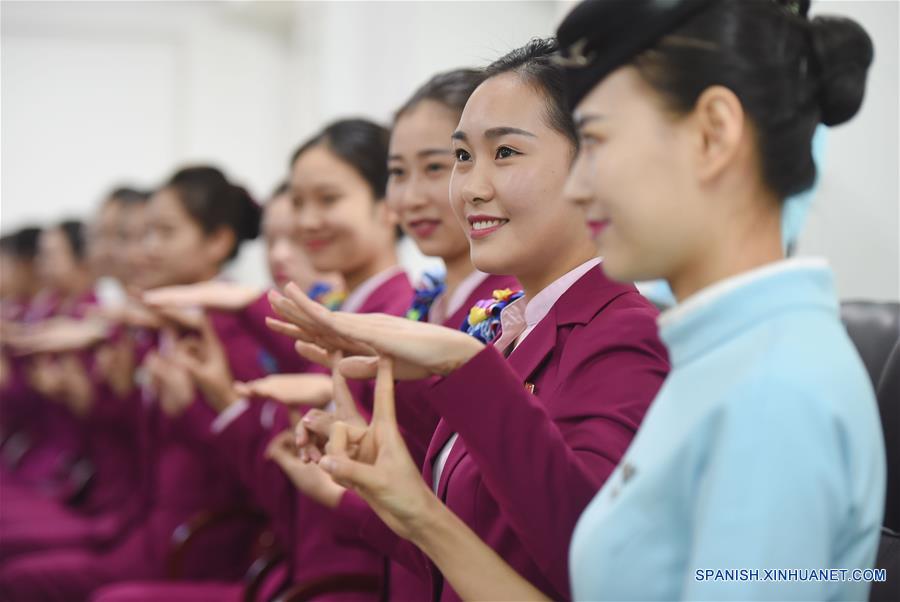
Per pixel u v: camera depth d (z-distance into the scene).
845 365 0.97
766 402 0.93
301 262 2.98
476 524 1.42
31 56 7.12
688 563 0.97
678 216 1.01
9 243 6.20
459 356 1.25
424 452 1.81
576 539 1.06
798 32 1.05
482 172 1.49
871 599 1.46
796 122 1.03
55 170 7.18
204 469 3.27
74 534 3.81
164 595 2.81
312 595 2.18
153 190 4.40
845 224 2.51
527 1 4.35
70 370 4.38
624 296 1.47
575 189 1.07
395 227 2.61
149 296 2.73
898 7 2.42
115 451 4.11
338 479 1.26
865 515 0.98
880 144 2.44
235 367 3.03
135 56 7.12
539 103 1.46
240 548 3.17
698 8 1.01
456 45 4.55
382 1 4.96
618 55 1.02
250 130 6.98
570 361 1.42
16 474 5.09
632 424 1.32
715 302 0.99
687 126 1.01
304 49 6.21
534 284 1.56
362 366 1.36
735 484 0.92
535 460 1.23
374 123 2.58
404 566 1.70
